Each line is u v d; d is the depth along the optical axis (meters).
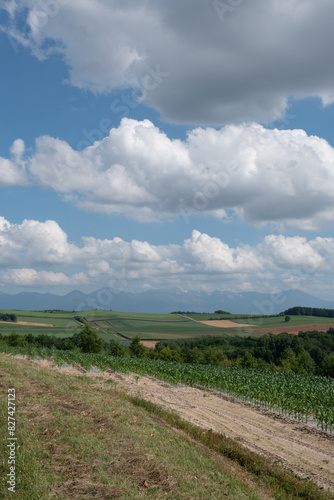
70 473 8.91
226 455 13.04
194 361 79.25
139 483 8.79
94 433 11.60
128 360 42.56
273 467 12.10
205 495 8.57
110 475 8.96
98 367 38.56
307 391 24.19
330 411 18.80
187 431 15.37
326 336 97.19
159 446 11.14
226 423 18.66
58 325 141.38
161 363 40.53
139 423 13.62
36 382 18.31
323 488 10.95
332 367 58.44
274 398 22.69
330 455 14.13
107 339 114.31
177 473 9.39
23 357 46.16
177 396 25.42
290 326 118.56
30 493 7.81
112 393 21.17
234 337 109.00
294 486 10.69
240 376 30.28
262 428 18.02
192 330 127.44
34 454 9.44
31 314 166.00
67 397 16.16
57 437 10.84
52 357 45.28
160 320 154.00
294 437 16.58
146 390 26.75
